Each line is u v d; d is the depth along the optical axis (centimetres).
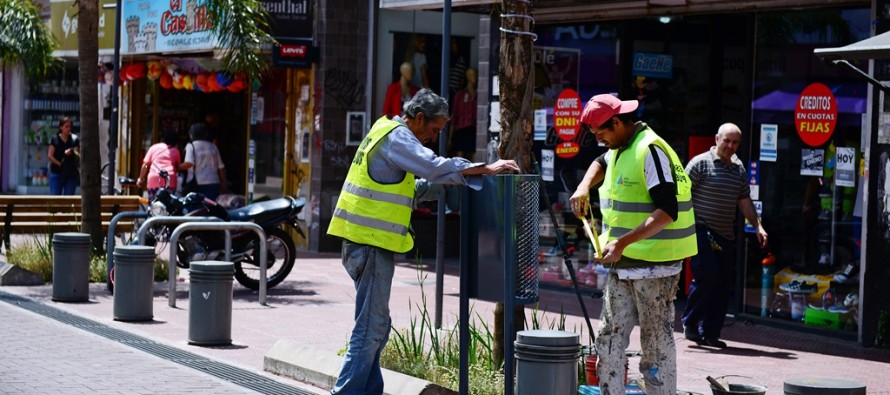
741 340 1515
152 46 2784
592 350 1041
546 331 903
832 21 1551
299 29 2462
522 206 944
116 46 2522
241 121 2956
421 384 1043
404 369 1115
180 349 1348
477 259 964
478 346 1173
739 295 1673
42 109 3862
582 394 1002
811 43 1577
